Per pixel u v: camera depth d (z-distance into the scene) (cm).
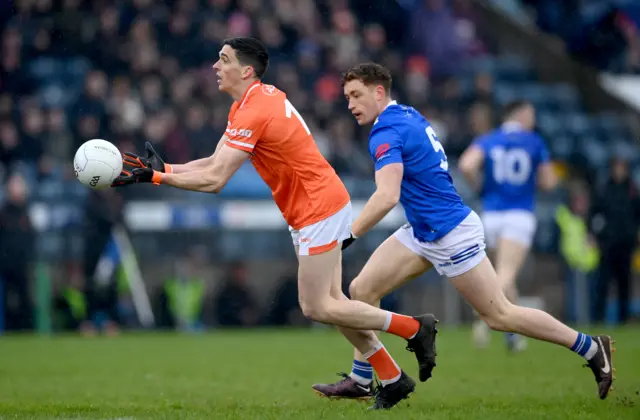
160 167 2255
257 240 5838
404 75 7731
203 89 6675
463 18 9050
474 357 4006
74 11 6931
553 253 6309
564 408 2284
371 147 2367
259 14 7394
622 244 6278
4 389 2995
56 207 5647
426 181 2367
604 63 9075
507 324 2397
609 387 2389
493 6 9206
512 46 9069
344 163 6284
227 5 7300
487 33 9138
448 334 5344
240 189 5869
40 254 5556
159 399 2681
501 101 7794
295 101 6831
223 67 2314
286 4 7569
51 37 6806
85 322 5584
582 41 9094
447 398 2628
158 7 7175
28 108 6106
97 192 5481
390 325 2306
